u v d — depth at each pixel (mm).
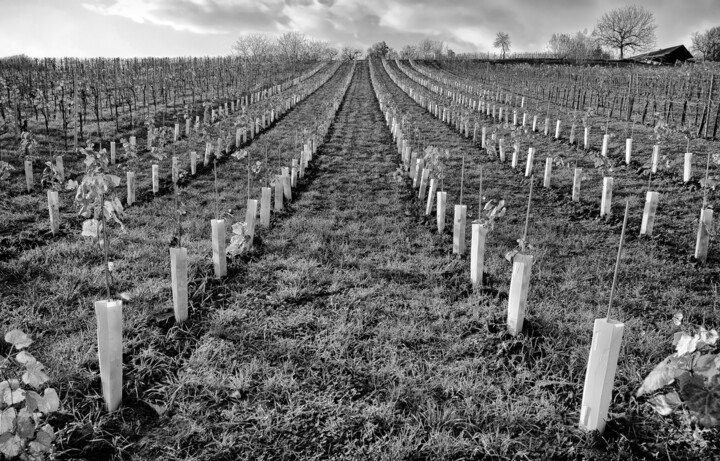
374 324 5922
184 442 3869
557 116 27000
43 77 32969
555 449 3857
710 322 5957
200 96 37375
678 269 7695
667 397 3777
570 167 15961
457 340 5531
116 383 4156
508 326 5605
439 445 3799
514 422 4125
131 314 5773
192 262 7574
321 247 8758
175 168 10828
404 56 117062
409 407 4348
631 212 10953
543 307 6258
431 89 47375
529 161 15086
